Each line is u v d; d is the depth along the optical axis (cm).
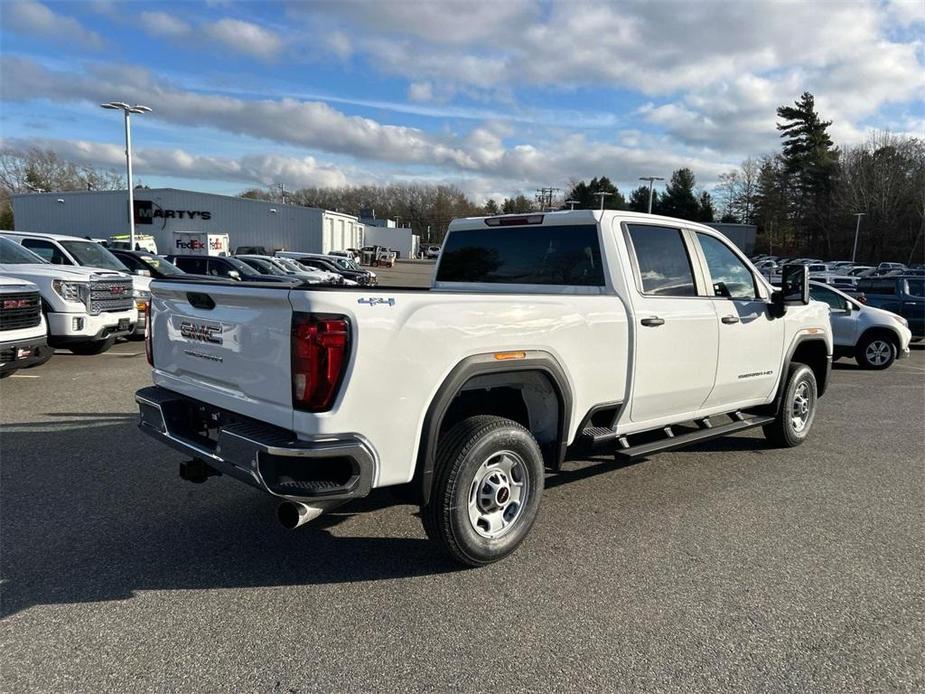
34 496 464
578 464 568
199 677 270
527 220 488
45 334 789
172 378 399
